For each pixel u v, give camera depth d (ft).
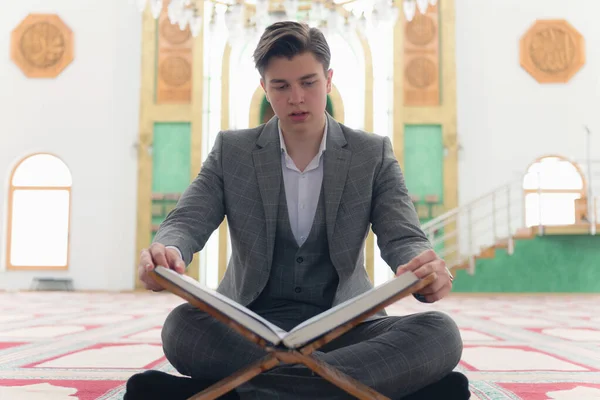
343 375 4.48
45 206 36.32
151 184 35.70
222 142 6.84
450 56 35.78
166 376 5.08
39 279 35.14
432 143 35.65
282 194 6.50
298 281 6.46
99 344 12.23
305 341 4.10
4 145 36.14
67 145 36.04
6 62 36.50
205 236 6.26
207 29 36.22
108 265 35.42
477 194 35.35
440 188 35.42
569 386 7.64
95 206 35.70
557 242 32.96
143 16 36.35
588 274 32.83
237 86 37.63
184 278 4.52
